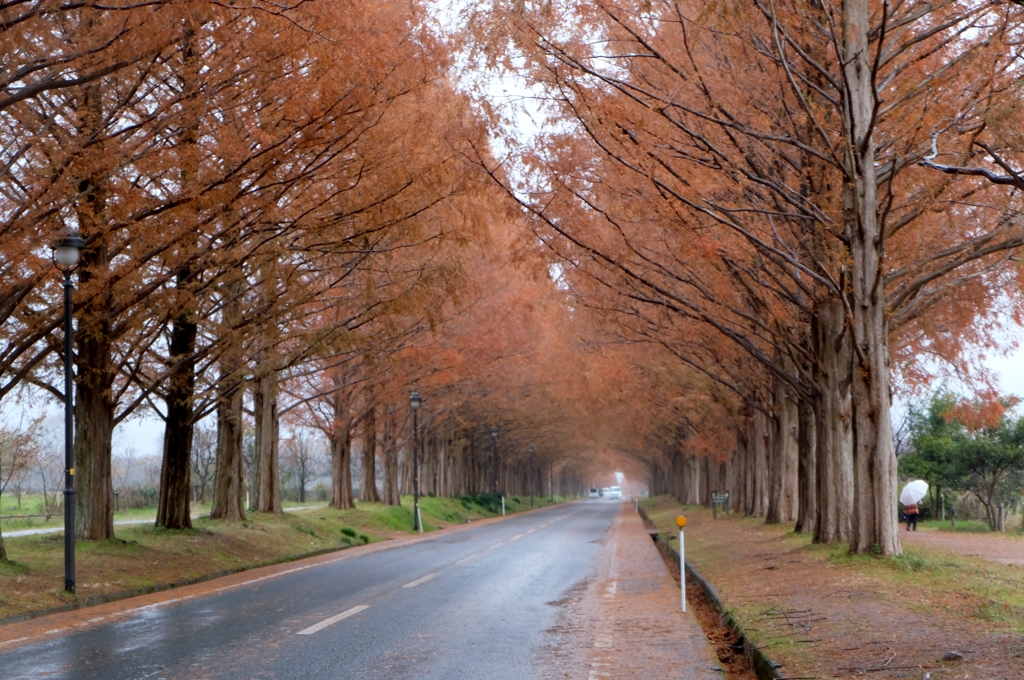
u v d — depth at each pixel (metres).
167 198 14.18
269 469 28.94
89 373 17.59
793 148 15.98
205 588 14.50
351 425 36.66
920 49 14.39
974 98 11.67
